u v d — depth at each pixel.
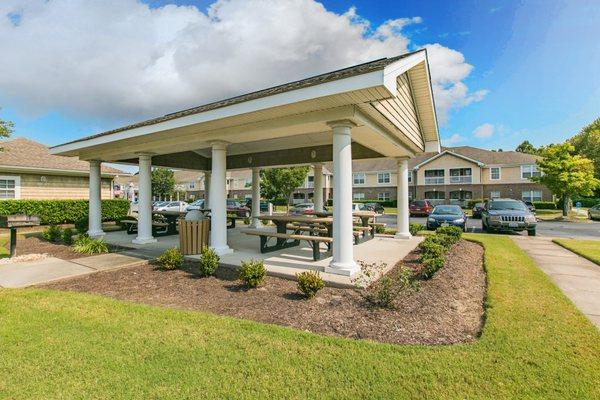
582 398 2.31
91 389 2.43
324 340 3.17
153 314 3.84
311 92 4.68
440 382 2.51
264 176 37.38
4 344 3.10
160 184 52.22
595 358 2.84
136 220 12.66
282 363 2.77
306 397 2.34
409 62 5.18
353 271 5.44
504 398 2.32
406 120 7.68
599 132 39.47
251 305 4.25
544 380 2.52
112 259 7.10
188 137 7.61
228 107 5.67
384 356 2.88
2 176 15.46
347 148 5.48
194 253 7.36
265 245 7.99
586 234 14.38
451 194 39.19
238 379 2.55
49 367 2.71
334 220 5.61
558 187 23.52
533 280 5.46
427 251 7.18
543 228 17.34
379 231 12.08
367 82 4.22
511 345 3.06
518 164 36.03
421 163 40.12
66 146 9.80
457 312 4.04
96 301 4.33
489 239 10.98
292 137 9.70
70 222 17.05
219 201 7.41
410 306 4.19
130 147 9.30
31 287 5.14
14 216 7.70
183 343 3.12
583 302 4.56
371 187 44.16
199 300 4.46
